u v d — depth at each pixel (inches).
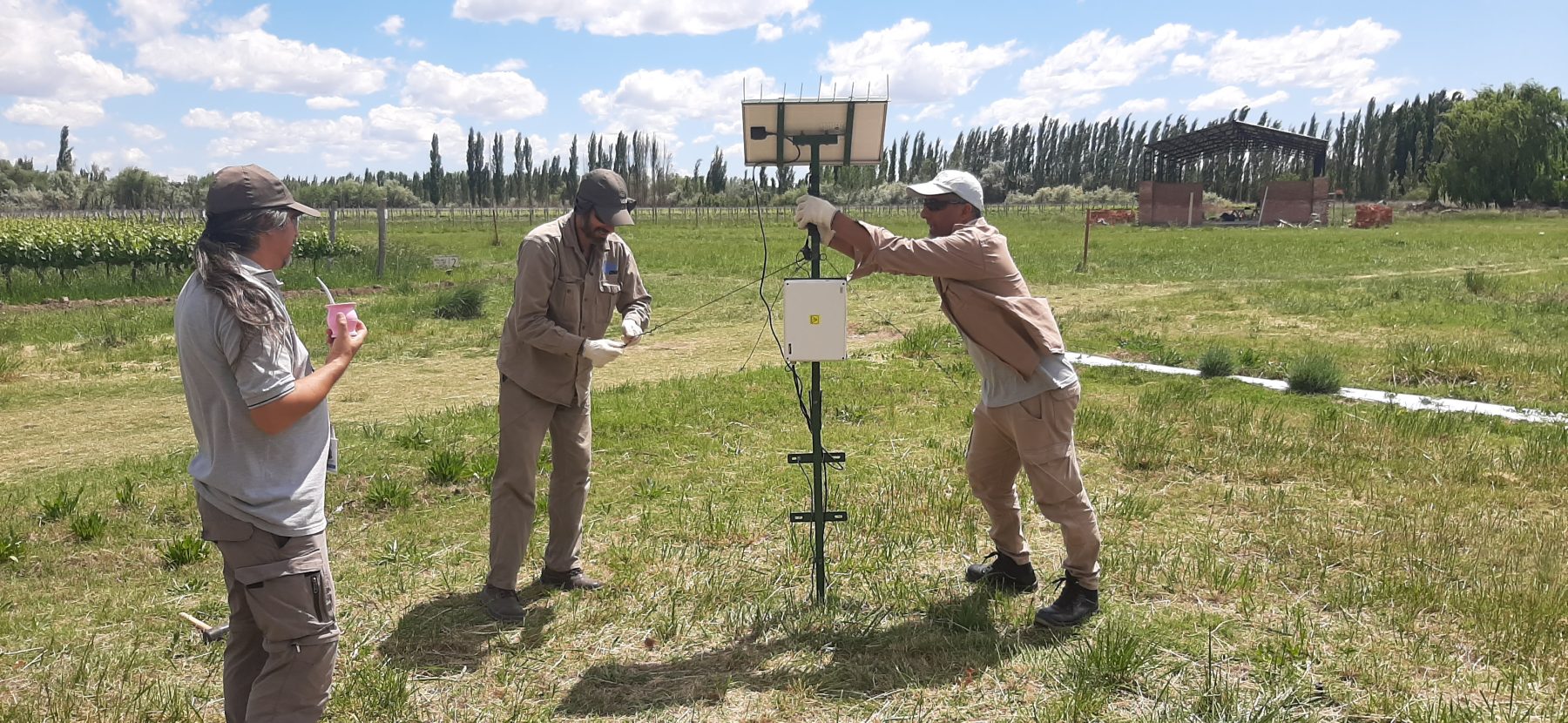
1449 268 935.0
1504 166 2925.7
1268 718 130.8
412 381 418.0
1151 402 327.3
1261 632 159.8
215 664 154.9
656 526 217.3
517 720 136.3
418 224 2313.0
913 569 191.5
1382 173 4065.0
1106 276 877.2
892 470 258.5
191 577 193.2
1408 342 435.8
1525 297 616.7
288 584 108.6
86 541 214.2
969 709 137.9
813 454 169.6
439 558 200.1
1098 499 232.2
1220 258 1096.8
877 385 365.4
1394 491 232.1
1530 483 237.6
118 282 751.1
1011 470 171.6
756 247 1304.1
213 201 107.4
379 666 152.2
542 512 227.9
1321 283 734.5
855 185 3216.0
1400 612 165.3
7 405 371.6
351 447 284.5
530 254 158.6
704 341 521.7
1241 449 268.8
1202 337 488.7
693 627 165.0
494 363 456.1
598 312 166.7
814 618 165.3
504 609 167.6
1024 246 1379.2
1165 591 176.9
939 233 163.3
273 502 107.5
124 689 146.8
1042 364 156.9
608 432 299.3
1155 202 2404.0
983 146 5196.9
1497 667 145.9
